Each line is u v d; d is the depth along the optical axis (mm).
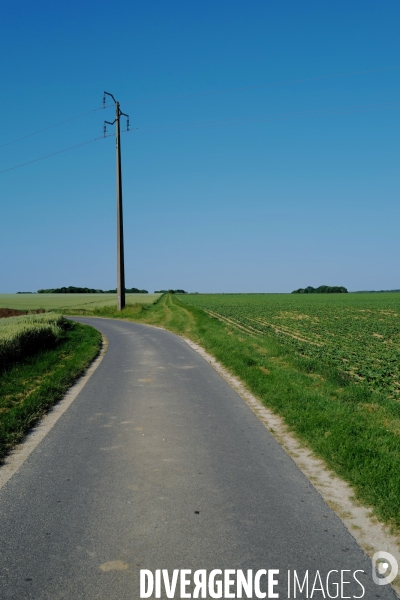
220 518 5820
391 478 6512
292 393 11977
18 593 4398
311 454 8203
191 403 12133
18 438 9297
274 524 5664
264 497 6426
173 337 30562
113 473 7367
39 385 14359
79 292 182750
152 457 8086
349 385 13797
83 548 5168
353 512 5992
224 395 13078
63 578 4625
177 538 5352
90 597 4336
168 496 6477
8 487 6891
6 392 13070
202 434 9398
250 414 10961
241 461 7844
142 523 5711
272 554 5020
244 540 5301
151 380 15477
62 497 6496
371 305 83312
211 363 19266
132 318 50562
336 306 79188
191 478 7121
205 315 47750
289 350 21250
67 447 8727
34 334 21250
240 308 70562
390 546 5211
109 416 10945
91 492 6652
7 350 17156
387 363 19750
